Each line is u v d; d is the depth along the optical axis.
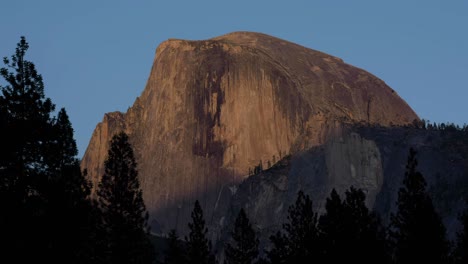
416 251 187.25
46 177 137.75
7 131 134.12
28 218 133.50
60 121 141.38
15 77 139.62
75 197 142.38
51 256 135.75
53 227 137.12
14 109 137.50
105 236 177.38
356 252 188.25
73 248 140.25
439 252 188.00
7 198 132.25
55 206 137.62
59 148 139.75
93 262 156.25
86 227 146.88
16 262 130.25
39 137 137.25
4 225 131.00
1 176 133.62
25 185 135.00
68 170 141.25
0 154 133.62
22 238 132.25
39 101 139.75
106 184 182.75
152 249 184.50
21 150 135.38
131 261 179.62
